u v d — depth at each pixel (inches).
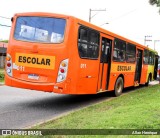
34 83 421.1
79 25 425.7
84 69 446.0
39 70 422.0
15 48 437.1
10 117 369.7
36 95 595.2
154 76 988.6
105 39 522.3
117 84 603.5
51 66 416.2
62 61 412.5
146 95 561.0
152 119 297.7
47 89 416.5
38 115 390.0
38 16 432.1
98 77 498.6
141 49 771.4
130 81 695.7
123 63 625.3
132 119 299.6
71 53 414.0
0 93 611.8
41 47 421.7
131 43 672.4
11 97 552.1
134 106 390.9
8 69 441.7
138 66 770.2
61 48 413.4
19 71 433.7
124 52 626.2
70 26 414.9
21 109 429.7
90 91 471.8
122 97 574.2
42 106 462.6
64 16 418.9
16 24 445.4
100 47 494.9
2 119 356.8
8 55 442.9
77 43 422.3
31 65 426.0
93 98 576.7
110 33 534.6
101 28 496.1
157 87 794.2
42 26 428.1
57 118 355.3
